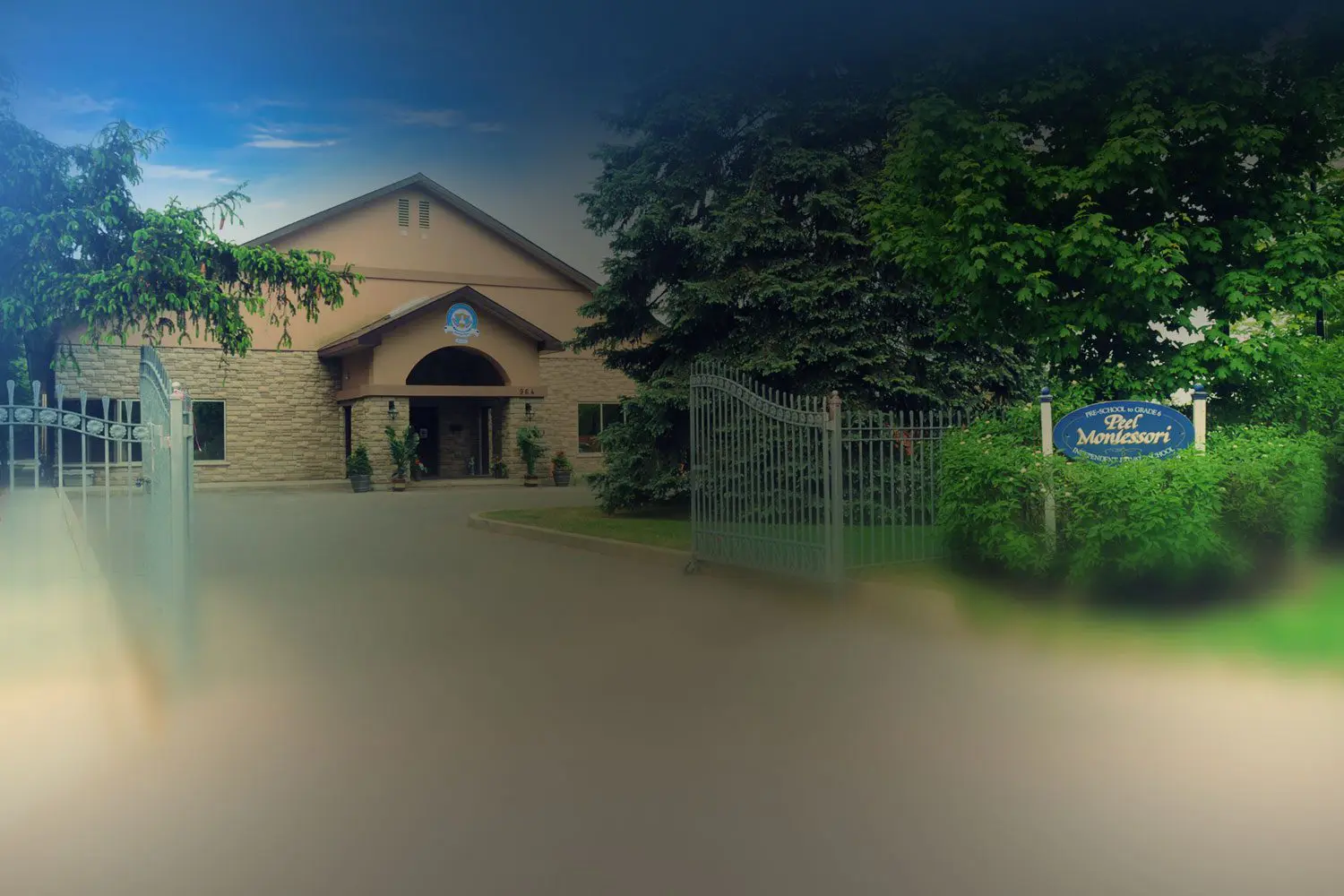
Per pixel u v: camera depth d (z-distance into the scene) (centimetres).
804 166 1788
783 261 1841
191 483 834
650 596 1058
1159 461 925
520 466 3459
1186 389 1150
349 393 3325
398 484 3181
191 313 2214
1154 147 1016
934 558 1126
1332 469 1137
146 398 953
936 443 1133
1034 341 1280
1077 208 1105
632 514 1992
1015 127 1062
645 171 2000
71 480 2731
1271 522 952
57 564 943
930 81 1155
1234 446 983
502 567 1301
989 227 1068
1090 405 982
